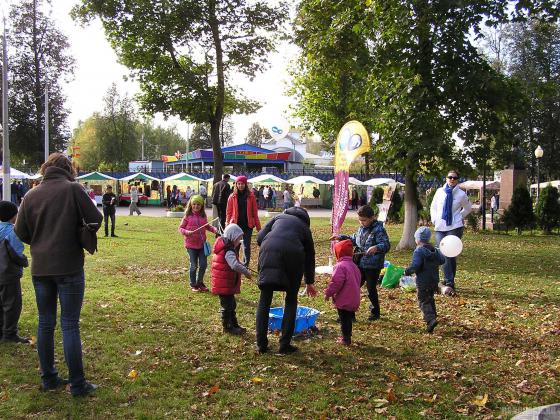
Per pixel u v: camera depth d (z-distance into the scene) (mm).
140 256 13562
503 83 13125
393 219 27172
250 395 4703
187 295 8758
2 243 5953
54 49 49406
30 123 49906
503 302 8586
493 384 5027
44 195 4547
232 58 21016
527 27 43062
